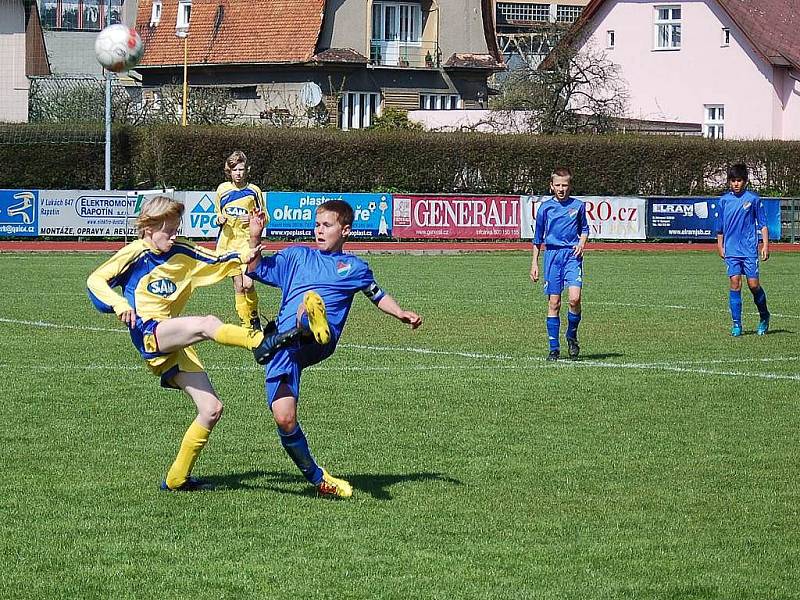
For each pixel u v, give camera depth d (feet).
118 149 210.79
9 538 38.88
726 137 307.99
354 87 302.86
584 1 535.60
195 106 261.24
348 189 222.28
